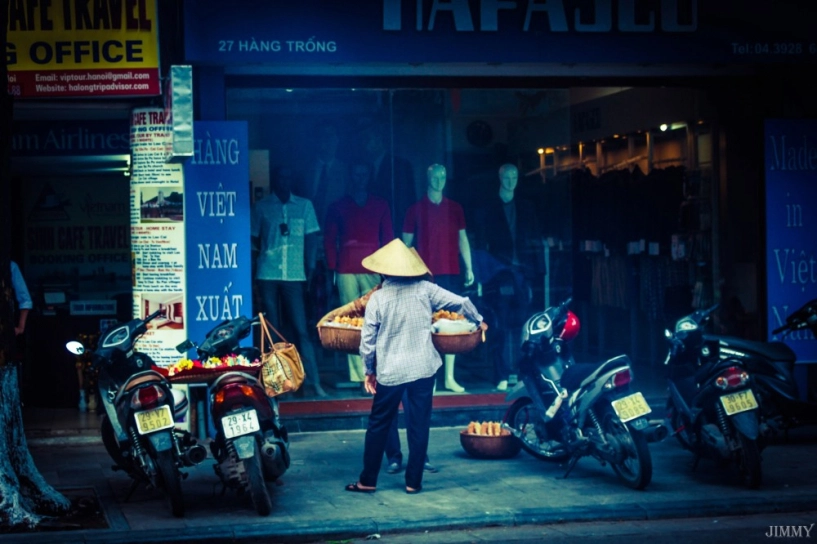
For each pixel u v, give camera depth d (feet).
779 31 36.99
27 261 44.24
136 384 25.46
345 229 38.17
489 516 25.62
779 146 37.86
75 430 36.29
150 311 34.65
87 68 33.55
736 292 40.47
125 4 33.55
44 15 33.35
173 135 32.32
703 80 39.68
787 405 33.47
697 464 30.91
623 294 46.01
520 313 39.63
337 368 38.04
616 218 43.68
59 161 41.01
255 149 37.27
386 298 27.96
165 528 24.75
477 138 39.01
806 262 38.04
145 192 34.63
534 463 31.81
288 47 34.65
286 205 37.68
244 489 26.55
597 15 36.22
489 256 39.45
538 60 36.01
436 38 35.47
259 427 25.54
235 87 36.91
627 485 28.48
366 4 35.04
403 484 29.30
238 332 27.58
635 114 41.32
